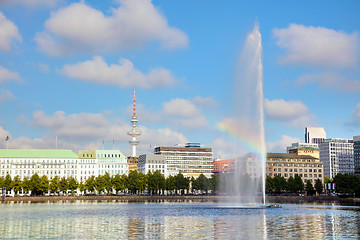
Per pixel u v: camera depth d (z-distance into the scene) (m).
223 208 159.62
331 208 158.62
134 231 85.44
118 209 155.88
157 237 76.75
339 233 81.25
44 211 145.50
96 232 84.25
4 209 158.25
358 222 101.44
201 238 75.19
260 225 95.00
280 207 165.75
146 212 138.25
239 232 82.88
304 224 96.81
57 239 75.00
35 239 75.19
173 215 124.62
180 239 74.19
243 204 199.38
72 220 110.06
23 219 113.44
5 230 88.69
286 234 79.94
